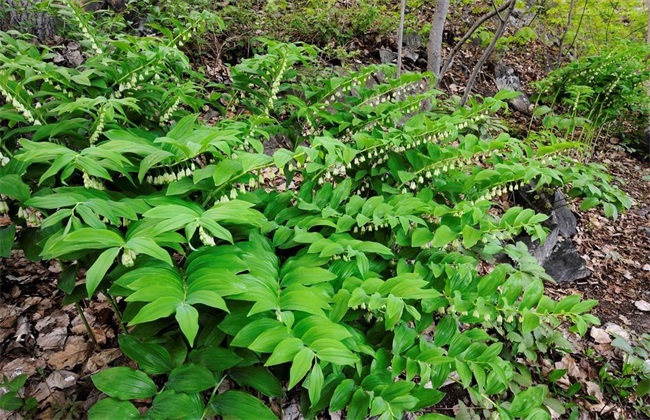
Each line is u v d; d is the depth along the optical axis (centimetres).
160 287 127
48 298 266
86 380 220
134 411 139
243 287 138
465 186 239
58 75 208
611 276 437
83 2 446
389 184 267
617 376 304
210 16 252
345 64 549
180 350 160
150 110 242
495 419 205
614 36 782
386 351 190
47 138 197
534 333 284
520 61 830
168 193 167
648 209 564
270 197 225
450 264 224
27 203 141
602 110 615
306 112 256
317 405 175
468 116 268
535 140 458
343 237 201
